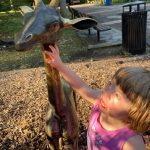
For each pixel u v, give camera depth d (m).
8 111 4.04
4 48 9.74
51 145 2.51
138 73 1.58
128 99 1.58
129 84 1.56
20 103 4.25
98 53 8.39
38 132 3.56
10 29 12.89
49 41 2.03
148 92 1.54
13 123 3.76
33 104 4.17
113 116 1.68
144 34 7.89
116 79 1.63
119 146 1.67
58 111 2.35
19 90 4.68
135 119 1.59
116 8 18.52
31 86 4.79
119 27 11.78
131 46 7.91
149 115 1.56
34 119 3.79
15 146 3.43
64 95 2.35
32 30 1.93
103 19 14.34
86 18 2.10
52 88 2.27
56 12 2.07
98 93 2.12
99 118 1.82
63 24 2.10
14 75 5.62
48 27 1.99
